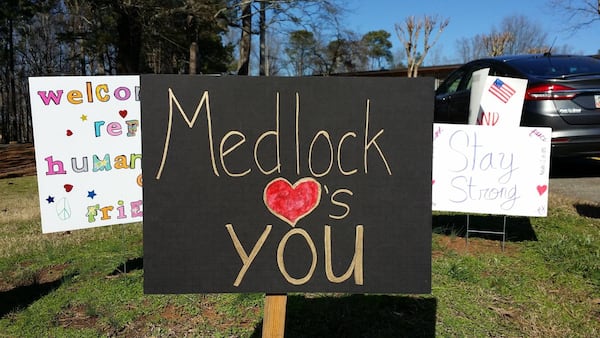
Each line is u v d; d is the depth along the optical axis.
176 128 1.79
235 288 1.81
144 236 1.78
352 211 1.83
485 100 3.93
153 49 23.66
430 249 1.82
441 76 31.66
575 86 5.48
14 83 38.16
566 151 5.53
